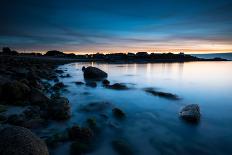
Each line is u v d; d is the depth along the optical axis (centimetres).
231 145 870
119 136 936
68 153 743
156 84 2573
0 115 989
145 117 1220
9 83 1311
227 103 1598
